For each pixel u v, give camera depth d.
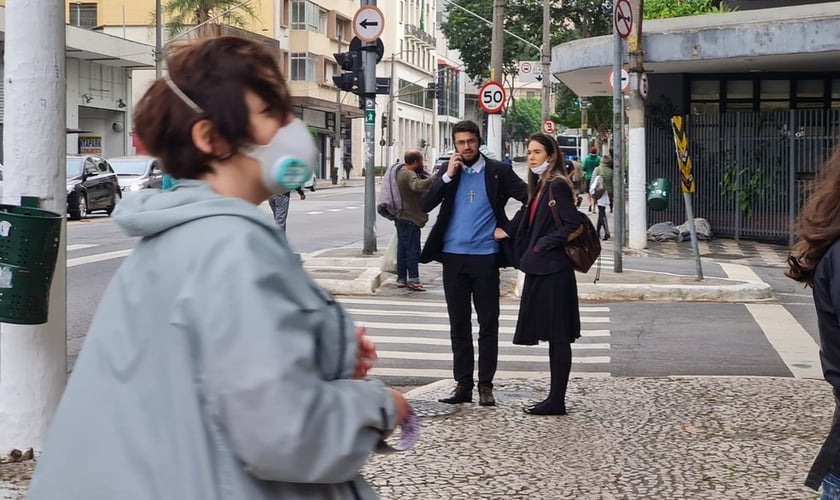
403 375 9.15
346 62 18.12
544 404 7.26
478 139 7.50
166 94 2.02
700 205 23.73
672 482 5.68
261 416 1.78
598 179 24.88
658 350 10.30
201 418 1.83
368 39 18.05
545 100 38.50
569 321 7.27
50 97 5.75
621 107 15.84
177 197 1.98
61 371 5.84
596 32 45.72
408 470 5.84
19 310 5.12
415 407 7.42
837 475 3.17
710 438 6.62
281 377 1.79
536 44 46.81
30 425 5.71
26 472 5.45
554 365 7.25
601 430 6.83
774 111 23.00
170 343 1.86
